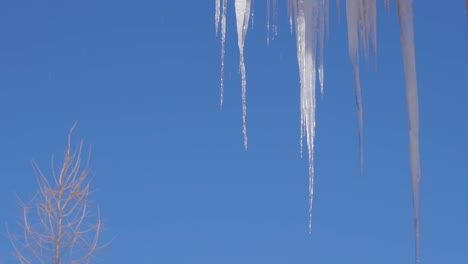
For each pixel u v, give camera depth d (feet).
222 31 11.65
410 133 8.10
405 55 8.25
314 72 10.54
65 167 27.99
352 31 9.36
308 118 10.68
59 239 26.86
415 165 7.98
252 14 11.32
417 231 7.77
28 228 26.66
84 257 27.09
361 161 9.25
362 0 9.35
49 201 27.22
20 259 26.21
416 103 8.14
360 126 9.36
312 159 10.82
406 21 8.33
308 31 10.46
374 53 9.25
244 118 12.15
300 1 10.69
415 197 7.88
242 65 11.83
